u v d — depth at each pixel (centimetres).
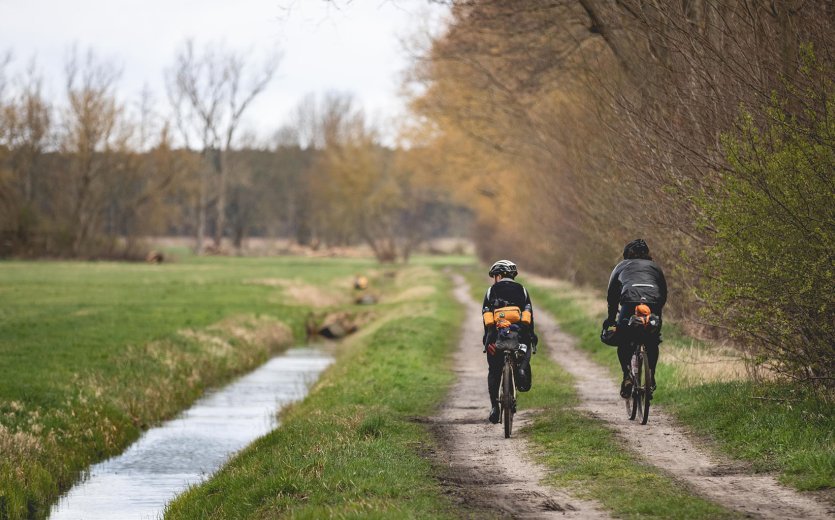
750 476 3441
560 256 17362
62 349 9169
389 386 6656
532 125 13112
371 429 4747
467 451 4184
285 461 4138
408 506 3091
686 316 7794
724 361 5656
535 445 4247
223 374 10100
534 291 17600
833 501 2986
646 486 3284
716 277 4462
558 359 8450
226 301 17100
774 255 4053
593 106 8362
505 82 12800
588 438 4250
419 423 5069
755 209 4072
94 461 5994
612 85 7406
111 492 5175
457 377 7419
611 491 3241
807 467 3366
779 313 4147
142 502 4947
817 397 4188
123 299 16762
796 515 2830
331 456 4031
